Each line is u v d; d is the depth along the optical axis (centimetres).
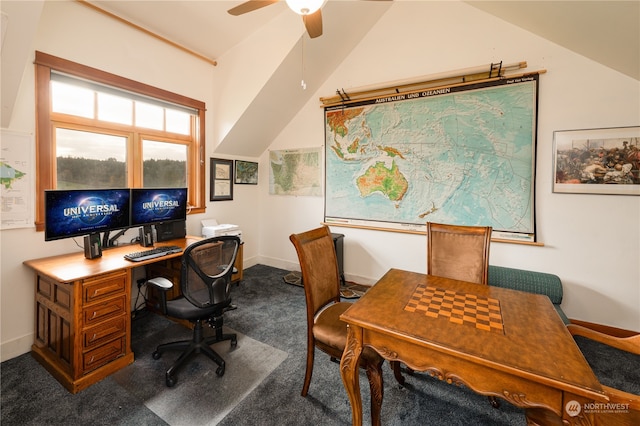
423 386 179
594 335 134
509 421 151
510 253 268
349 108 342
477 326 114
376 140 328
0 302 193
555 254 251
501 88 262
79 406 157
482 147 274
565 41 230
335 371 190
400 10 309
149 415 152
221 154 366
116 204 223
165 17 262
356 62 337
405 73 308
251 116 337
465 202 285
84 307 171
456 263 191
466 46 277
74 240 230
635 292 228
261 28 302
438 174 297
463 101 279
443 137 291
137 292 278
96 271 179
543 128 249
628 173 223
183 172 329
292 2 150
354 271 355
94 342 177
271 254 427
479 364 94
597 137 231
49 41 209
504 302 137
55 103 221
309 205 386
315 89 364
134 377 182
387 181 325
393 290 152
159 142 302
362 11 290
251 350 214
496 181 270
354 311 127
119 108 263
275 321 259
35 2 153
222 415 152
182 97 310
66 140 230
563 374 85
